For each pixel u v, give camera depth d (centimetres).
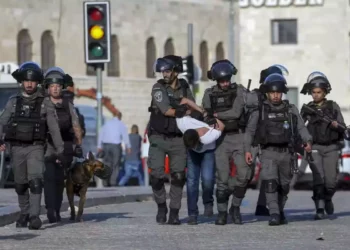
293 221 3195
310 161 3108
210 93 3011
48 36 8719
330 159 3291
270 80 2994
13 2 8444
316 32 10244
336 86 10238
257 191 5684
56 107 3039
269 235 2747
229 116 2989
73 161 3188
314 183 3288
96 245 2538
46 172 3111
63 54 8788
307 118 3309
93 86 8931
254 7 10281
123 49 9231
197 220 3167
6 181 5188
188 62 5262
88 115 6881
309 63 10262
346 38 10206
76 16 8850
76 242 2608
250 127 2991
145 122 9406
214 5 10025
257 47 10306
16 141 2883
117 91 9144
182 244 2547
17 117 2872
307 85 3338
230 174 3077
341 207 3959
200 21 9875
